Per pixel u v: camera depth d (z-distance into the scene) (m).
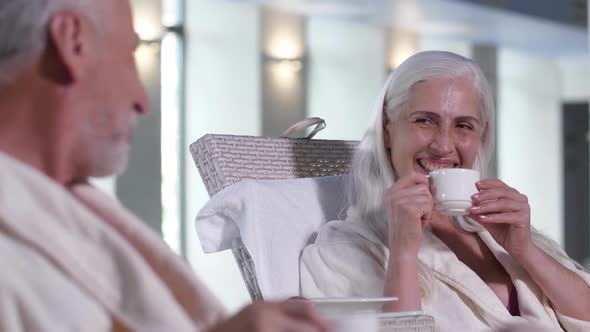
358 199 2.23
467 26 9.35
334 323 0.85
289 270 2.21
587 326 2.07
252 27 9.02
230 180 2.33
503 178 11.05
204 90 8.85
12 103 0.75
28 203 0.69
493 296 2.06
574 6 9.28
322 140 2.54
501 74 11.12
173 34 8.77
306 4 8.62
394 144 2.20
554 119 11.27
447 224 2.21
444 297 2.07
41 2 0.74
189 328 0.70
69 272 0.69
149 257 0.79
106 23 0.77
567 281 2.08
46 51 0.75
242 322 0.64
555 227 11.29
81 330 0.67
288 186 2.31
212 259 8.46
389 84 2.21
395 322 1.28
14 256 0.67
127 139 0.81
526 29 9.45
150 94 8.39
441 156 2.14
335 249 2.16
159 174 8.41
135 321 0.69
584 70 11.14
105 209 0.80
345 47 9.56
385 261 2.14
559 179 11.29
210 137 2.37
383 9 8.66
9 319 0.66
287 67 9.27
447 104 2.14
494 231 2.09
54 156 0.77
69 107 0.76
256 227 2.21
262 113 9.13
